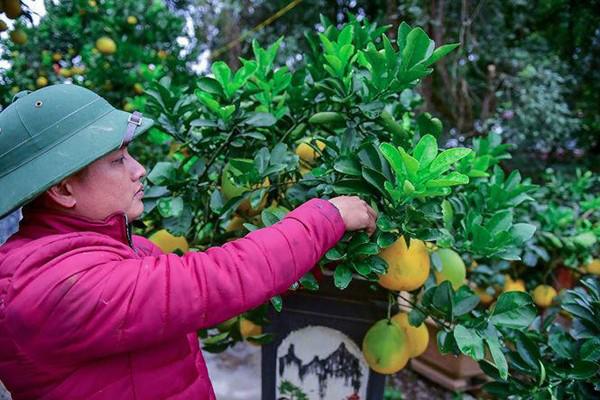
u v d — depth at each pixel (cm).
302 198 109
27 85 312
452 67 414
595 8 516
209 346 135
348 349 123
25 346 68
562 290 177
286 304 123
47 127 74
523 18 481
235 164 108
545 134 455
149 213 127
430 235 93
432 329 225
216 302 72
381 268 94
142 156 237
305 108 128
